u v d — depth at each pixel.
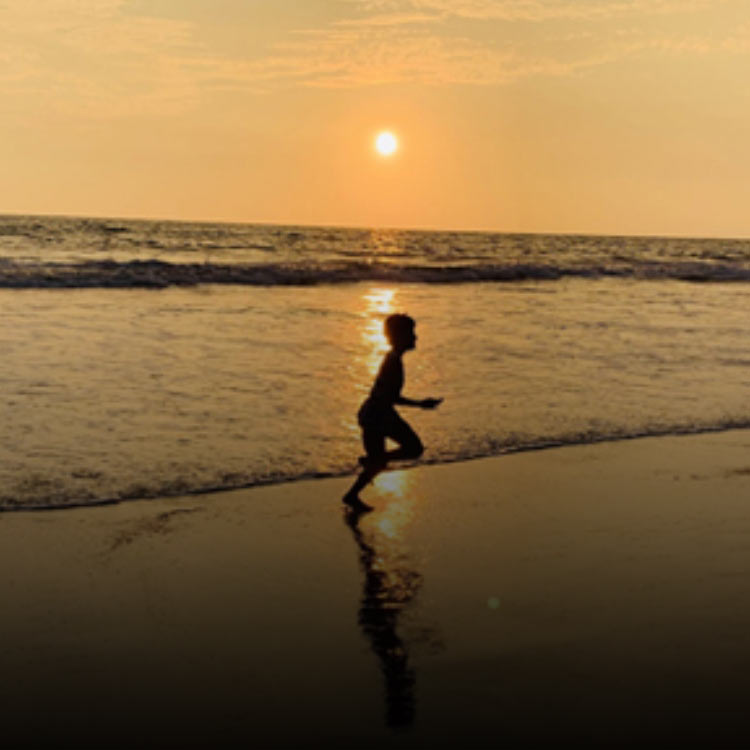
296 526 5.43
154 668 3.57
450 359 11.68
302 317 15.66
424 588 4.50
